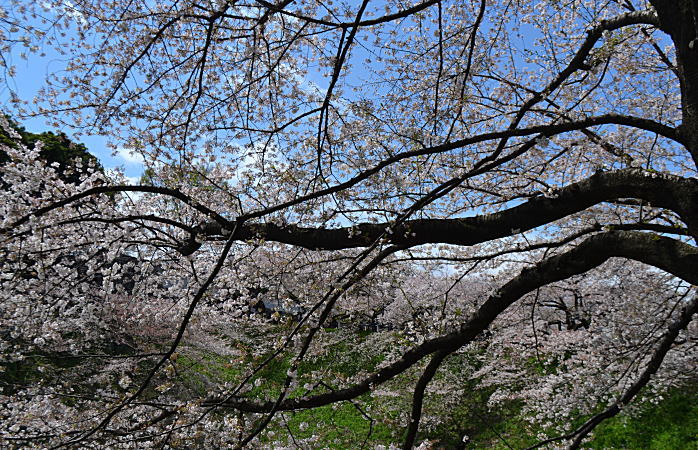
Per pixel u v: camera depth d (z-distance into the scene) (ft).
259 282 19.81
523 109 14.01
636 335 25.02
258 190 16.83
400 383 42.57
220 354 37.24
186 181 15.48
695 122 9.89
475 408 42.60
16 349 20.20
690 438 31.73
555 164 20.48
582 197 11.34
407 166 16.17
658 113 20.74
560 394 26.78
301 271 19.04
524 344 39.22
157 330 31.14
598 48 14.76
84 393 25.09
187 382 31.76
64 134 15.16
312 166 16.90
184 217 18.89
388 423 18.21
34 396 20.24
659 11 10.48
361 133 16.19
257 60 15.40
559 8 18.70
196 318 20.89
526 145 11.71
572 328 45.14
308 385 14.25
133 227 15.44
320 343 21.88
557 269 11.99
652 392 32.89
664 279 25.93
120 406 11.99
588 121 10.63
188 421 15.40
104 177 17.88
